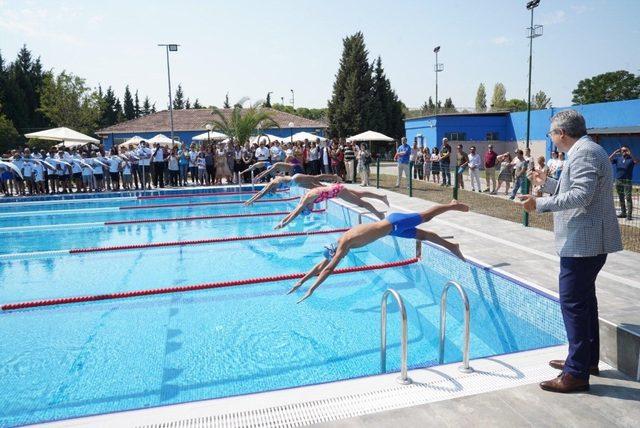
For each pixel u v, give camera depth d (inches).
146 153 858.8
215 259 428.1
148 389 215.0
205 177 951.6
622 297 227.9
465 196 644.7
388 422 143.0
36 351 253.3
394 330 274.7
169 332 275.1
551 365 177.3
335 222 598.5
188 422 144.5
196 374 227.9
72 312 305.6
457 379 169.2
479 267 302.4
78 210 689.6
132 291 338.6
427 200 604.7
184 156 897.5
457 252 267.6
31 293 343.6
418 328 276.4
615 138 963.3
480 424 141.3
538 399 154.6
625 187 455.8
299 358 242.5
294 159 810.8
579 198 143.6
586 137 152.3
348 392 161.3
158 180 908.0
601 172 146.4
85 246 482.6
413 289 341.1
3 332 277.1
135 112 4005.9
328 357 243.4
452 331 272.2
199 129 1720.0
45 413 197.5
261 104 1279.5
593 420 142.5
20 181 800.3
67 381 222.7
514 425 140.6
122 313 303.3
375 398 157.0
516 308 268.2
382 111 2106.3
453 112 1487.5
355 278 364.5
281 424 142.8
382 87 2118.6
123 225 593.3
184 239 511.5
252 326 281.9
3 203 730.2
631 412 146.6
